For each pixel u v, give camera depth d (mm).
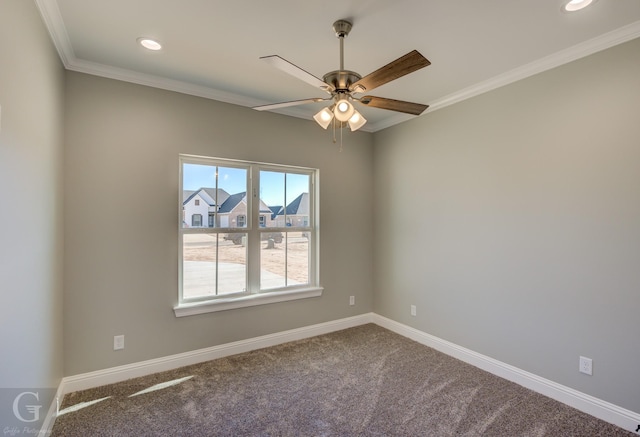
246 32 2072
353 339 3535
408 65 1642
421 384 2564
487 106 2832
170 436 1934
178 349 2844
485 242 2844
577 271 2258
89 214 2477
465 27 2014
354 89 1933
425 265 3406
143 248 2688
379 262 3990
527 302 2543
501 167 2725
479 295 2889
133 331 2645
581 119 2236
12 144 1378
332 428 2021
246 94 3066
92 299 2488
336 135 3801
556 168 2369
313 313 3643
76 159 2428
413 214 3543
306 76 1794
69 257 2400
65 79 2385
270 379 2629
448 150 3174
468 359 2961
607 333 2117
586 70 2211
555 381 2369
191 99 2902
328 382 2586
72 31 2045
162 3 1777
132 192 2643
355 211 3959
